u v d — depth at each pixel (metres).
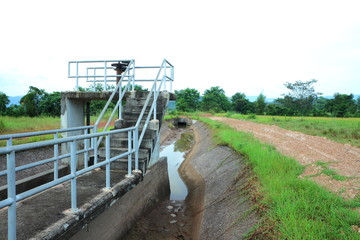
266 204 4.98
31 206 3.85
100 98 8.43
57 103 24.61
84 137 3.73
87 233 4.30
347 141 12.23
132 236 5.93
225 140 13.25
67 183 5.07
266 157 7.95
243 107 64.25
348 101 49.97
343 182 5.70
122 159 6.33
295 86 52.38
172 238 6.28
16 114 22.80
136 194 6.57
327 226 3.77
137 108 7.83
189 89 68.25
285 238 3.77
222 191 7.71
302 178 6.22
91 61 8.75
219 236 5.25
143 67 8.46
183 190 10.33
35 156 9.47
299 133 15.88
